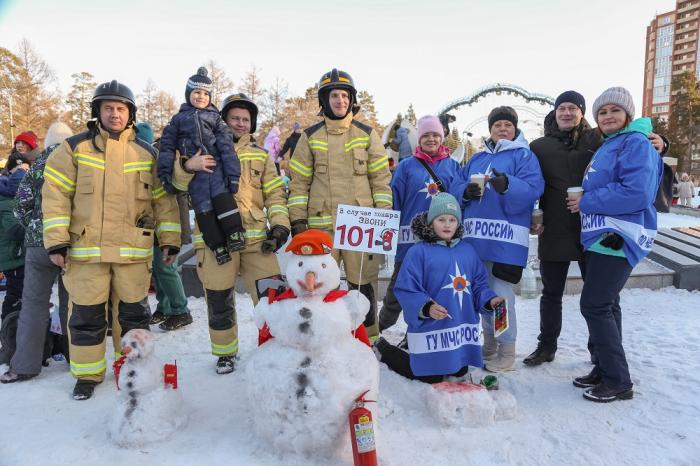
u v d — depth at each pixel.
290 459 2.82
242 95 4.27
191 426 3.27
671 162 3.74
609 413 3.45
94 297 3.74
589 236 3.67
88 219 3.70
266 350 2.94
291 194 4.45
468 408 3.27
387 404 3.50
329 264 3.00
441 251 3.88
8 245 5.29
